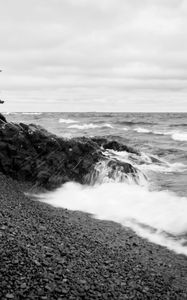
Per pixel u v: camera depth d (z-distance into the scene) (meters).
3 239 9.85
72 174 20.55
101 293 8.08
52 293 7.56
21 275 8.02
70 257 9.81
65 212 15.43
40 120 99.19
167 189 19.89
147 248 11.95
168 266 10.55
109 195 18.56
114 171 20.67
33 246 9.89
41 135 20.97
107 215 15.64
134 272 9.73
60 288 7.84
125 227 14.11
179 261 11.00
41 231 11.61
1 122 20.98
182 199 17.52
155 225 14.36
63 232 12.12
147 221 14.84
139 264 10.41
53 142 20.86
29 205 15.22
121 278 9.16
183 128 66.50
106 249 11.26
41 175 19.73
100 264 9.82
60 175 20.22
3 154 19.86
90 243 11.54
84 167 20.80
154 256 11.27
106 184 20.19
